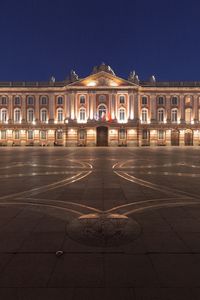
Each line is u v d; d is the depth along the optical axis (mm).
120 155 39469
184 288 4867
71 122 82000
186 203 10555
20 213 9297
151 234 7320
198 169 21844
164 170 21156
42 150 56625
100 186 14164
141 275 5277
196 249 6406
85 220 8477
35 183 15133
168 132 84562
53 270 5473
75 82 82125
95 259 5910
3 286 4953
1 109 84375
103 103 82375
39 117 84312
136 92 82438
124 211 9477
